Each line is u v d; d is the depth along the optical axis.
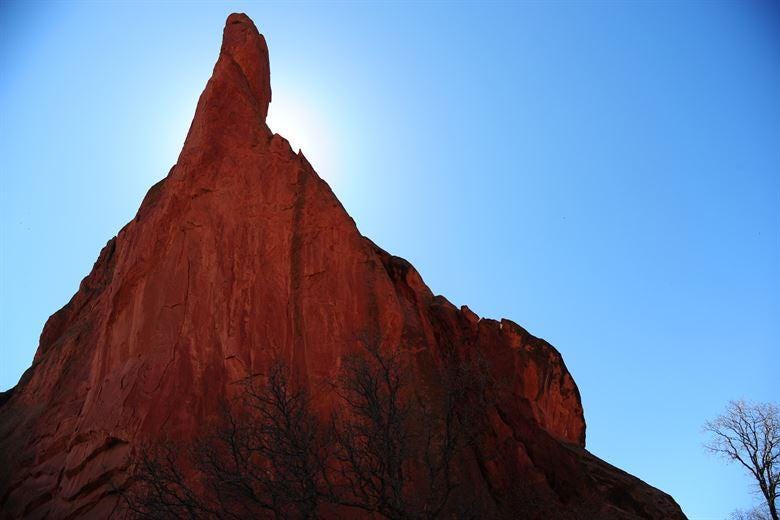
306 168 28.62
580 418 31.88
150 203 30.50
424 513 17.98
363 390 21.30
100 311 30.25
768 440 32.81
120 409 21.95
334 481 20.28
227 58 30.81
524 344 31.50
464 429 21.47
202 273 24.83
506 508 22.62
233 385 22.19
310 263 25.56
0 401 30.25
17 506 22.94
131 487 19.98
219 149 27.70
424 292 30.31
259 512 19.02
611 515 23.77
